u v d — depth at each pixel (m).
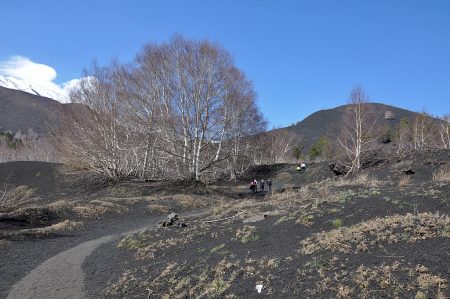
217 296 6.87
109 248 13.16
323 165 36.72
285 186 31.41
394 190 12.30
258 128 37.28
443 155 26.78
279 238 9.56
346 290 5.82
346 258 6.96
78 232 17.06
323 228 9.55
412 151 30.94
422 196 10.28
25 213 19.36
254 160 47.91
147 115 31.22
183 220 15.12
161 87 30.78
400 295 5.43
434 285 5.43
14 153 76.94
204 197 25.98
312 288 6.23
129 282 8.80
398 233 7.45
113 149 34.09
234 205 17.84
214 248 9.90
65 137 35.72
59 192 33.34
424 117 54.12
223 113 30.66
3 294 9.08
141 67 31.91
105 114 33.84
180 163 32.44
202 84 29.80
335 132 50.44
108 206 21.64
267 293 6.49
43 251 13.45
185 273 8.48
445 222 7.51
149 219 19.81
